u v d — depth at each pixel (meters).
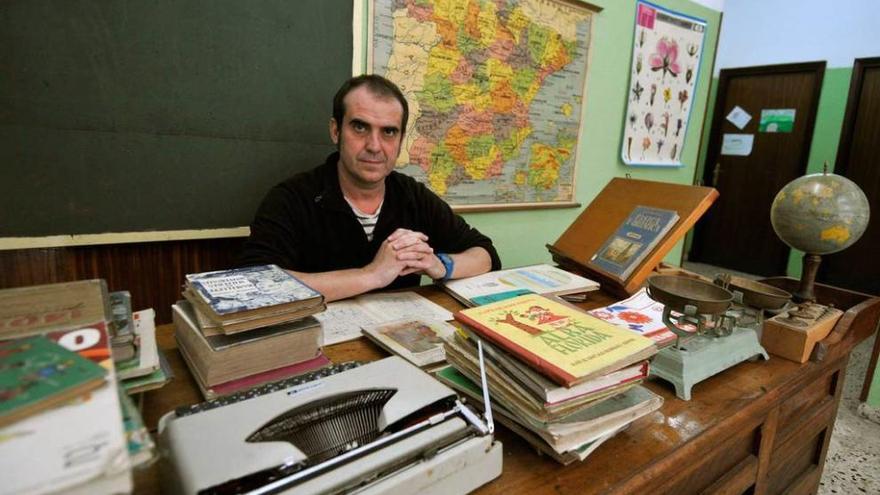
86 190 1.24
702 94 3.04
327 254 1.41
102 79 1.21
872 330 1.17
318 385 0.58
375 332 0.88
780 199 1.18
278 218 1.30
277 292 0.70
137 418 0.40
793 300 1.21
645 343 0.63
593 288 1.23
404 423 0.52
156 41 1.25
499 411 0.63
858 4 3.73
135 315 0.70
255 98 1.44
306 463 0.45
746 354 0.89
